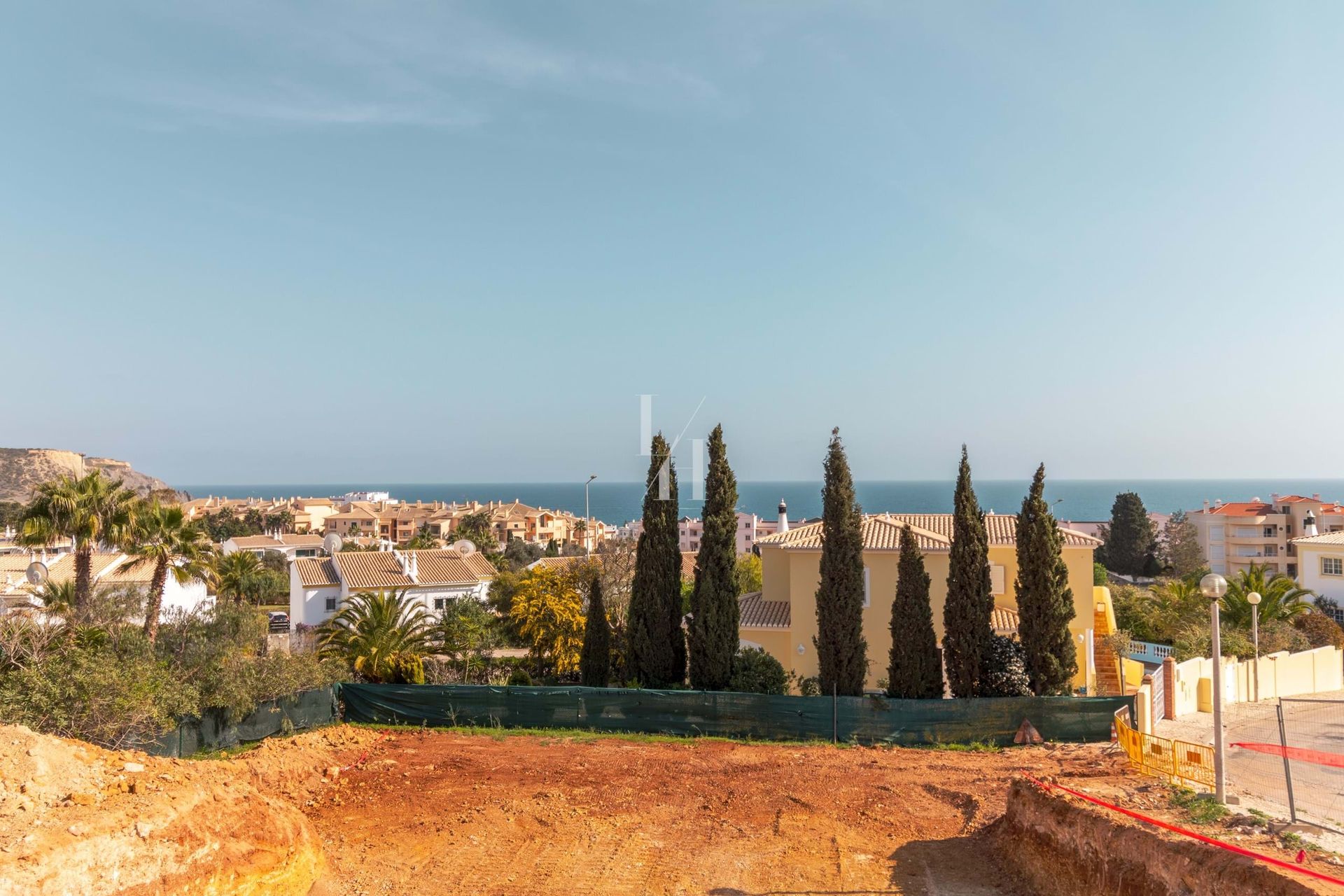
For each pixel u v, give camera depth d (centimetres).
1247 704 2759
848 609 2480
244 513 14712
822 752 2112
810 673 2950
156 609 2977
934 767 1944
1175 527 8425
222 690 2167
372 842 1514
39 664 1959
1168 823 1175
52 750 1180
